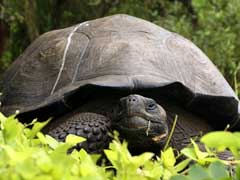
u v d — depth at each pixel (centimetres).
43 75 637
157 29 669
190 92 591
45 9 1242
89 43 638
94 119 584
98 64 607
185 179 310
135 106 550
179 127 610
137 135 559
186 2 1276
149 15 1220
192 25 1255
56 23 1252
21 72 665
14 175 280
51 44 665
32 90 632
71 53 634
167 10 1234
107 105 599
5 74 714
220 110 610
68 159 308
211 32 1152
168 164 379
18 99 637
